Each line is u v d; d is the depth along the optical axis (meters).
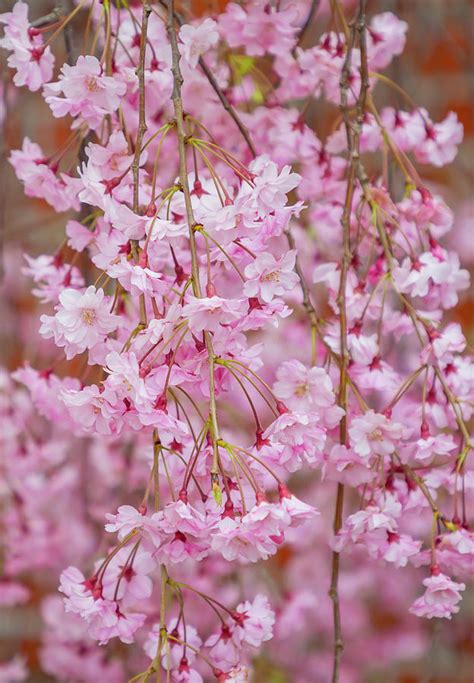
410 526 1.40
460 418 1.09
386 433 1.07
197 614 1.41
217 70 1.23
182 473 1.02
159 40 1.15
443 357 1.11
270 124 1.23
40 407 1.22
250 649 1.07
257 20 1.18
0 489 1.44
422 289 1.11
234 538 0.97
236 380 1.02
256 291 0.99
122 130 1.08
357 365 1.12
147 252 0.99
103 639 1.03
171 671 1.05
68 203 1.14
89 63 1.04
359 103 1.13
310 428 1.01
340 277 1.11
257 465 1.01
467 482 1.11
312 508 0.98
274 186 0.98
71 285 1.17
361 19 1.14
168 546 0.99
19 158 1.14
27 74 1.09
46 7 1.39
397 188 1.38
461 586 1.07
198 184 1.03
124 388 0.97
